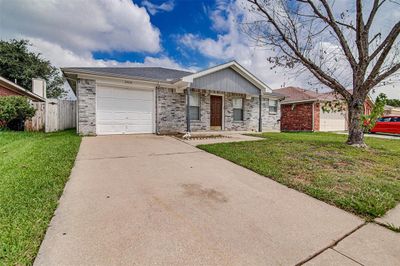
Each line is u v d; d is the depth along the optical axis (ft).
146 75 32.86
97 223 7.41
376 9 22.29
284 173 13.51
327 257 6.05
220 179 12.56
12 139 23.81
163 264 5.57
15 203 8.34
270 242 6.66
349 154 19.21
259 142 25.25
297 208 9.09
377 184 11.67
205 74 31.48
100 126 29.25
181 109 35.65
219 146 21.88
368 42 23.40
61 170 12.62
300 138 30.94
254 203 9.49
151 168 14.26
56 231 6.84
